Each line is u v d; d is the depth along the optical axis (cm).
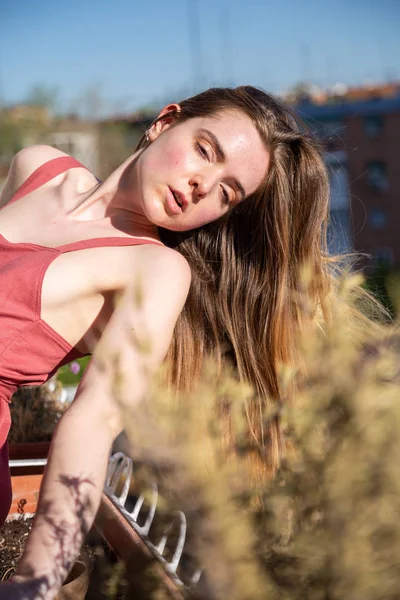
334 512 73
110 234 188
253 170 186
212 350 199
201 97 192
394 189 2445
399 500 71
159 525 122
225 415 96
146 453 85
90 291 166
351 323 106
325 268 212
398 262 2427
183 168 179
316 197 207
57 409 263
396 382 77
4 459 162
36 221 195
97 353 140
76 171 212
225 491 80
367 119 2464
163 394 90
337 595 73
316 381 82
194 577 106
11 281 162
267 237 204
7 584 108
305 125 209
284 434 86
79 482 123
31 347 162
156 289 159
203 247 209
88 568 143
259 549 80
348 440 74
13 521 199
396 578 71
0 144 1897
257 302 201
